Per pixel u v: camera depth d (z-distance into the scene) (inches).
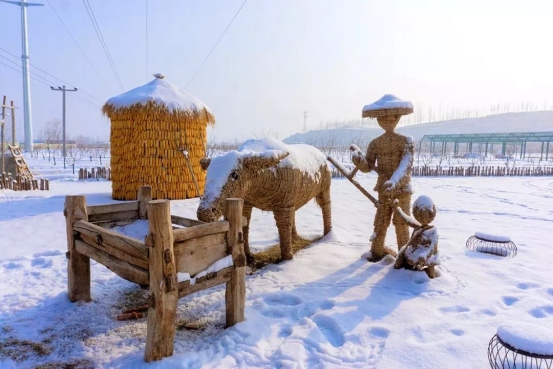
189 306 148.7
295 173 192.9
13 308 143.5
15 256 204.1
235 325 128.3
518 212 380.2
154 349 106.4
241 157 160.6
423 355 109.7
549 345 91.2
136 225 164.4
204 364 106.7
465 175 896.3
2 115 625.6
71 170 826.2
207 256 120.9
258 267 193.6
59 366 108.1
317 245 230.5
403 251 171.9
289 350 111.8
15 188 490.6
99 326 132.3
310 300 149.7
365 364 106.5
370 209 392.2
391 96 190.4
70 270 149.1
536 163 1387.8
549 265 198.2
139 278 113.7
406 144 185.9
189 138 419.2
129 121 398.6
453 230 290.0
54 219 310.8
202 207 145.1
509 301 151.1
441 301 147.8
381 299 149.9
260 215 340.8
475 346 113.7
